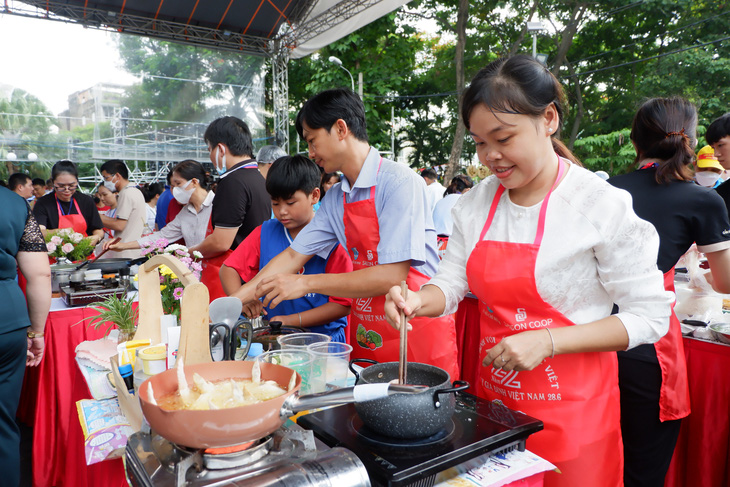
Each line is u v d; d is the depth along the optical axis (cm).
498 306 123
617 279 112
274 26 877
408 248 161
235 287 213
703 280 224
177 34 853
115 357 145
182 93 945
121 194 465
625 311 112
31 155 953
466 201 136
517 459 96
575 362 117
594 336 108
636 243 108
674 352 166
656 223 166
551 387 118
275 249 210
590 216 111
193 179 335
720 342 191
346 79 1501
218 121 290
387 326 179
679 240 165
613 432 122
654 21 1656
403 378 101
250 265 217
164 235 354
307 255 188
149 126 945
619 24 1714
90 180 1224
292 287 153
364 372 103
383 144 1769
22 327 191
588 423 117
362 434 94
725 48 1494
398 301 108
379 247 166
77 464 187
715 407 192
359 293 163
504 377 124
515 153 105
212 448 81
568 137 1770
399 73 1728
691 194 162
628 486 176
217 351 126
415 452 87
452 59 1966
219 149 289
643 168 174
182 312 116
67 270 293
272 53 938
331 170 173
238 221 283
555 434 118
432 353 183
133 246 346
